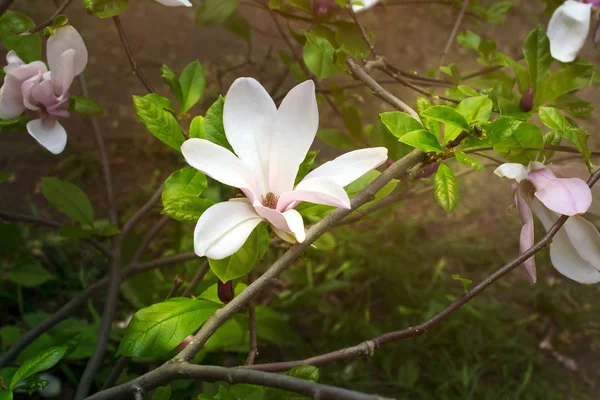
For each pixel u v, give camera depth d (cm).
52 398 114
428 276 150
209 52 207
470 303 141
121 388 63
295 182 68
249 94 65
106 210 156
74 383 113
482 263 156
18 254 134
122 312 133
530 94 81
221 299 69
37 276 115
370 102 191
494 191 174
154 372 63
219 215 61
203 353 105
